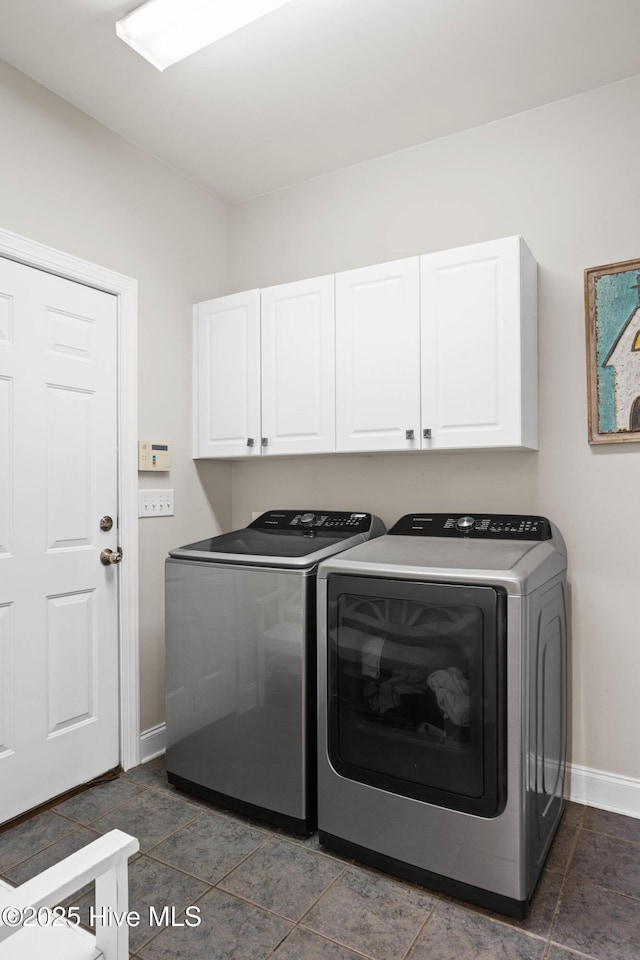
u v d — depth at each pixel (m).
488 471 2.31
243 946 1.45
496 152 2.31
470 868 1.58
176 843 1.87
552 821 1.87
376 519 2.46
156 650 2.54
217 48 1.91
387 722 1.71
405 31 1.84
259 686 1.98
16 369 2.01
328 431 2.34
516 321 1.96
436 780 1.63
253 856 1.80
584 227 2.15
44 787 2.08
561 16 1.78
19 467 2.02
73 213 2.21
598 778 2.10
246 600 2.02
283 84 2.10
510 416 1.98
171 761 2.22
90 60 1.97
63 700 2.15
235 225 2.99
